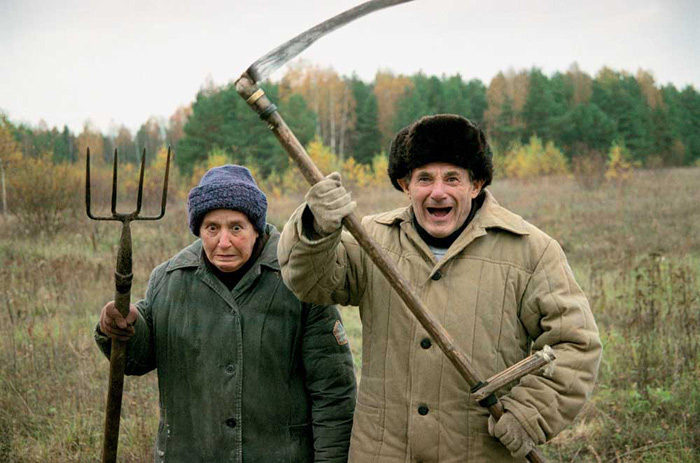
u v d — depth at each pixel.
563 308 1.97
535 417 1.90
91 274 8.18
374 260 1.89
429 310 2.02
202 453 2.18
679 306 5.72
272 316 2.19
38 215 12.52
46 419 4.25
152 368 2.36
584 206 17.52
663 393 4.38
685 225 12.64
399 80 60.41
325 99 51.66
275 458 2.18
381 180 27.36
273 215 17.08
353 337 6.33
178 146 41.00
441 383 1.99
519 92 56.00
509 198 21.00
